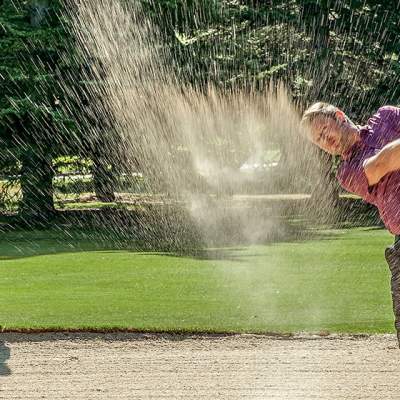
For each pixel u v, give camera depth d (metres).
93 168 69.12
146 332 28.81
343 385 22.31
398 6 68.31
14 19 66.12
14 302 34.53
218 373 23.78
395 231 17.17
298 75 59.72
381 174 16.47
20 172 71.31
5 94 67.19
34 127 68.88
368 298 34.38
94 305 33.59
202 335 28.50
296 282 37.62
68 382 23.22
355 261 43.59
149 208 39.25
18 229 67.00
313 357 25.41
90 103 58.22
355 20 67.31
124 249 49.34
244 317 30.86
